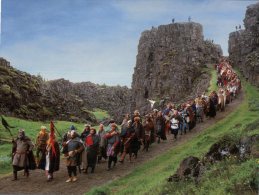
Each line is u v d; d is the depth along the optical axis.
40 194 19.19
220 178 13.84
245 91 59.38
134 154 27.06
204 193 13.34
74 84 125.88
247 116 37.97
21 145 22.08
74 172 21.52
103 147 25.52
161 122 31.11
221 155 16.08
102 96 129.75
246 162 14.01
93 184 20.92
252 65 67.62
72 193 19.42
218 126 34.88
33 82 70.88
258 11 78.06
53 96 74.44
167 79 96.75
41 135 22.58
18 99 61.16
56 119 67.25
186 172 16.25
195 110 37.41
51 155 21.67
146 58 106.94
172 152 26.62
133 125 26.14
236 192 12.30
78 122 70.69
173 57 100.00
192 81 91.62
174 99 89.50
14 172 21.92
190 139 31.48
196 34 103.25
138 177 21.16
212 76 80.38
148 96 100.75
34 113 62.91
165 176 18.94
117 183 20.31
